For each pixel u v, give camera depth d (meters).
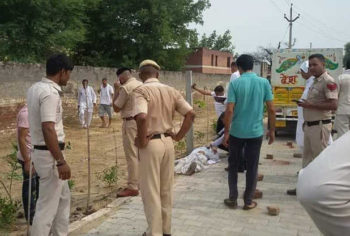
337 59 11.84
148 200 4.20
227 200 5.70
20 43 18.09
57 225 4.18
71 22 20.81
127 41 31.61
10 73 12.81
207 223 5.05
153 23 30.83
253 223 5.07
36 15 18.39
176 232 4.76
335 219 1.95
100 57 30.58
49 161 3.81
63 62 3.82
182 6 33.41
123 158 9.80
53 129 3.66
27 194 4.76
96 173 7.98
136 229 4.84
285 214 5.39
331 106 5.65
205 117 21.12
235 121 5.45
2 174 7.88
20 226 5.08
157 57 32.47
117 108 6.08
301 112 7.07
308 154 6.23
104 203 6.05
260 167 8.29
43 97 3.67
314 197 1.95
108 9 30.12
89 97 15.16
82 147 11.40
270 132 5.62
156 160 4.18
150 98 4.21
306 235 4.69
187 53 36.22
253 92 5.33
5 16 18.36
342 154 1.97
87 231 4.77
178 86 26.38
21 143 4.47
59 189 3.91
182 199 6.02
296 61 12.12
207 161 8.44
